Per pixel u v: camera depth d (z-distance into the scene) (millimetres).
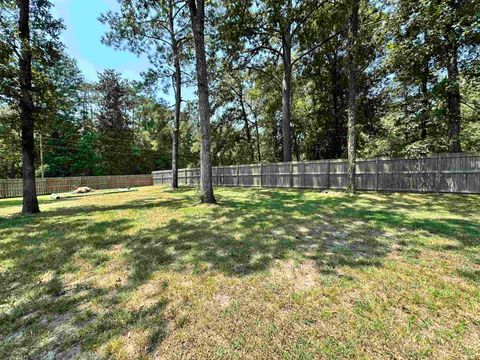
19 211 7488
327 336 1608
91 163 23125
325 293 2135
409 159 8539
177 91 13352
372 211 5531
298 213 5531
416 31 7789
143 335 1696
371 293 2105
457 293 2062
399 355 1432
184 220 5102
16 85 6230
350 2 8289
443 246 3158
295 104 18703
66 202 9250
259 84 17250
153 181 22312
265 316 1853
